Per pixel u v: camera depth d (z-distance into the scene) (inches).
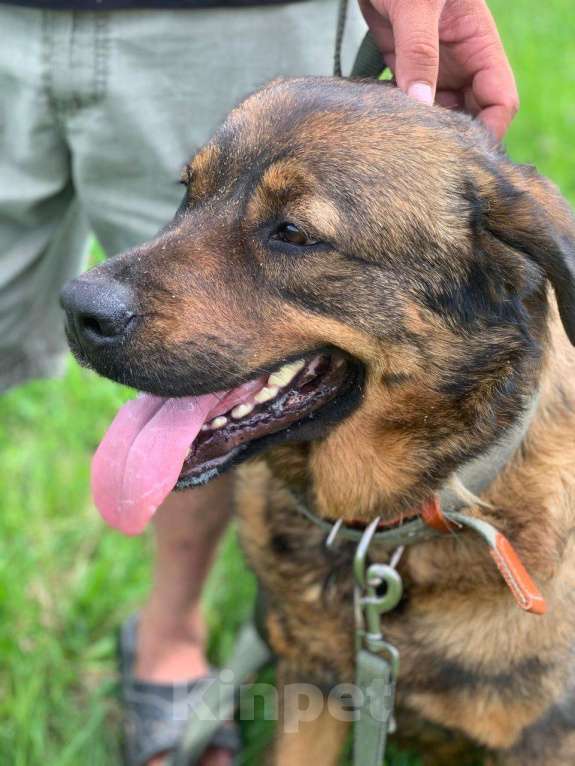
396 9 21.2
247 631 28.0
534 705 21.9
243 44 24.3
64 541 33.5
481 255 21.0
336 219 20.1
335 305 20.5
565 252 20.0
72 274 29.5
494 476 21.3
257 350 20.5
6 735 27.9
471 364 21.0
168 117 24.7
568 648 21.6
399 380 21.0
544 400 21.6
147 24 23.7
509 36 70.1
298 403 21.5
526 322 21.0
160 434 20.6
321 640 23.6
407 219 20.4
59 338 30.3
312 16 24.7
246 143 21.0
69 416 37.8
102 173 25.5
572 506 21.6
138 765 28.4
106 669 30.9
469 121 22.0
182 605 29.1
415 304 20.7
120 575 32.6
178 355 20.0
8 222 26.9
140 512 20.0
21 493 35.0
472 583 21.7
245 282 20.5
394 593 21.3
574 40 69.9
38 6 23.7
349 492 22.3
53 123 25.3
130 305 19.7
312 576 23.2
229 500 27.6
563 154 53.4
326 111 20.6
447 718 22.9
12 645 29.8
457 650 21.9
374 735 22.4
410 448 21.5
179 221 21.3
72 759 27.8
